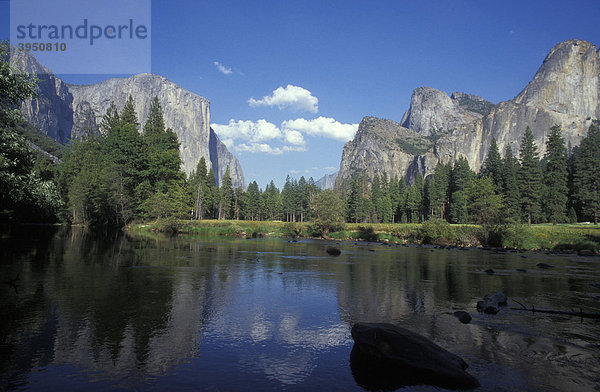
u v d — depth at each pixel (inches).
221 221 2896.2
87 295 513.7
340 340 375.2
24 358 291.7
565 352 354.9
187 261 944.3
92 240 1462.8
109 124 3304.6
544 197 3339.1
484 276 852.6
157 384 257.9
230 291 598.2
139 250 1162.0
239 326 408.8
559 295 643.5
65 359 292.8
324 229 2832.2
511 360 331.9
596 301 595.5
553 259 1332.4
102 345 327.6
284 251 1403.8
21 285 560.7
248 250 1369.3
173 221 2410.2
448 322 450.0
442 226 2250.2
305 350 343.3
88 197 2568.9
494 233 2058.3
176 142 3048.7
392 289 662.5
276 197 6205.7
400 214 5600.4
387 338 320.8
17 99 667.4
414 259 1237.7
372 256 1322.6
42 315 408.5
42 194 714.8
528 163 3395.7
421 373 283.9
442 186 4564.5
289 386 264.4
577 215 3440.0
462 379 273.1
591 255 1549.0
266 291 612.7
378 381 278.7
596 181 3208.7
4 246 1081.4
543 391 269.7
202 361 305.0
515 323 453.7
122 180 2426.2
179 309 465.7
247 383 266.7
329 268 937.5
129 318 414.0
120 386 251.6
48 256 900.0
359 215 5201.8
